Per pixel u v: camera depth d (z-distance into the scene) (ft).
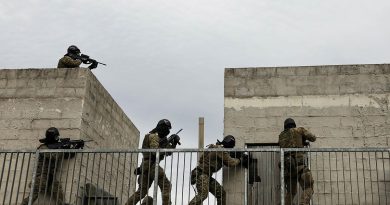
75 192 34.50
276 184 34.91
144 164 30.96
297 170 30.66
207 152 31.55
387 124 35.76
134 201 30.48
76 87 37.35
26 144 36.24
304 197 30.09
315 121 36.45
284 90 37.45
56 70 38.04
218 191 31.45
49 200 33.81
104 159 40.91
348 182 34.63
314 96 37.09
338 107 36.60
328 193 34.53
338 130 36.04
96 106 39.70
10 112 37.32
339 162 35.22
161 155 31.37
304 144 32.73
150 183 31.45
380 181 34.30
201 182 30.45
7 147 36.32
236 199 34.68
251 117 37.06
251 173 34.83
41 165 32.68
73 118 36.42
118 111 45.57
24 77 38.19
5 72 38.55
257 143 36.42
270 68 38.17
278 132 36.45
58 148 33.47
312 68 37.78
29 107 37.27
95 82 39.60
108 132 42.52
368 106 36.40
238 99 37.65
